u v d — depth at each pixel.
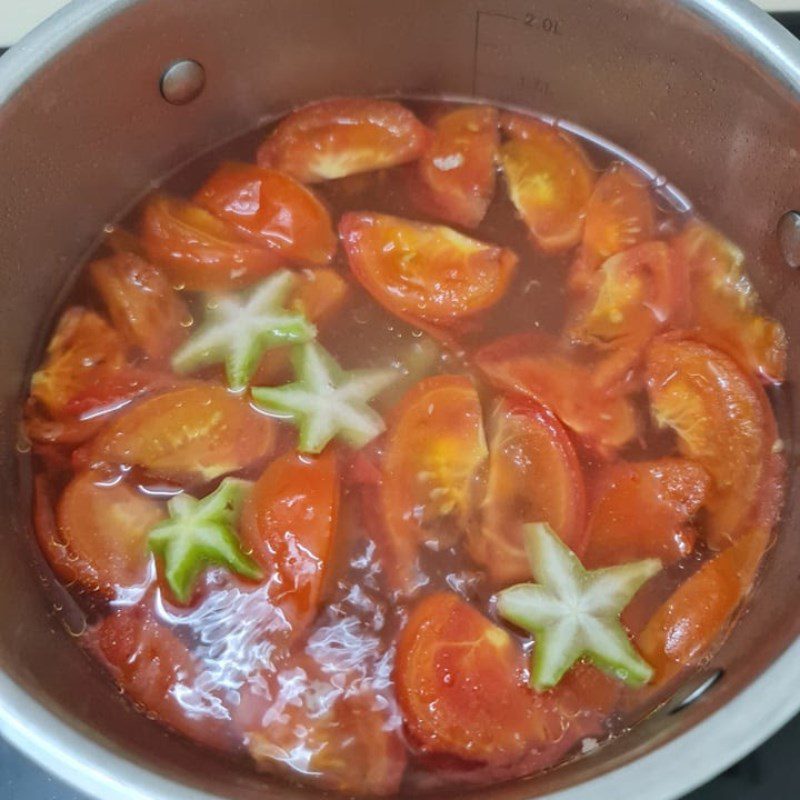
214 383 0.30
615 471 0.28
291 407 0.29
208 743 0.25
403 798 0.24
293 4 0.31
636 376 0.30
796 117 0.28
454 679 0.25
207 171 0.35
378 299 0.31
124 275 0.32
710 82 0.30
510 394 0.29
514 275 0.32
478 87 0.35
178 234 0.33
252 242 0.33
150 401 0.29
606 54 0.32
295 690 0.26
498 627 0.26
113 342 0.31
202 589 0.27
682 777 0.20
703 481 0.28
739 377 0.30
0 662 0.22
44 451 0.30
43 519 0.29
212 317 0.31
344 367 0.30
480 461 0.28
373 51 0.34
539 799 0.20
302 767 0.25
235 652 0.26
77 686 0.25
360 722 0.25
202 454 0.29
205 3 0.30
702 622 0.26
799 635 0.22
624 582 0.26
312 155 0.34
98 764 0.20
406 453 0.28
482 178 0.34
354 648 0.26
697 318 0.31
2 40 0.34
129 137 0.32
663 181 0.34
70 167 0.31
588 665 0.26
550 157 0.34
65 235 0.32
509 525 0.27
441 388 0.29
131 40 0.30
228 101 0.34
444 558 0.27
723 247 0.33
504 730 0.25
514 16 0.32
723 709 0.21
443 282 0.31
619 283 0.32
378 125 0.35
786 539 0.28
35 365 0.32
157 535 0.27
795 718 0.25
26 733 0.21
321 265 0.32
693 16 0.29
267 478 0.28
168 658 0.26
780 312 0.31
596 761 0.23
